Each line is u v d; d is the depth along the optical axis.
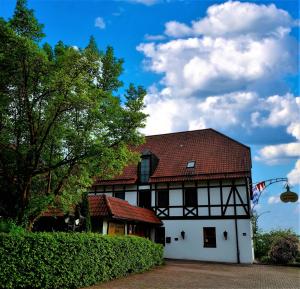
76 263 11.21
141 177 27.17
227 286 12.67
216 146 27.39
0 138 11.84
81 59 11.15
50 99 11.82
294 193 21.73
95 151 11.95
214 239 24.14
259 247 25.56
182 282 13.27
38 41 11.35
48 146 12.67
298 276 16.16
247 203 23.75
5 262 9.08
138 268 15.95
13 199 12.24
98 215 18.14
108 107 12.86
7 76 10.94
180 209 25.39
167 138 30.81
